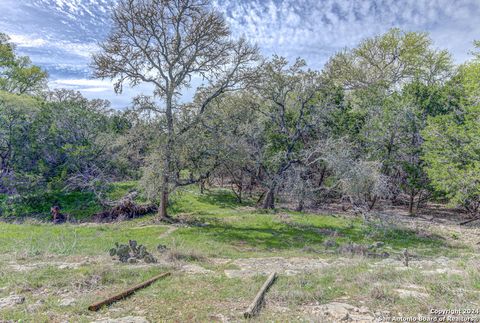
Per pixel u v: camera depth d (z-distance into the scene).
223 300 6.39
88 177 25.48
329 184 23.80
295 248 14.32
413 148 22.41
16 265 8.81
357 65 35.03
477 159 16.62
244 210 23.83
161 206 20.36
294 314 5.69
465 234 17.66
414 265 9.71
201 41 20.14
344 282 7.52
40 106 28.70
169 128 19.44
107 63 19.19
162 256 10.85
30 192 23.58
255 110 24.53
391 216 19.33
